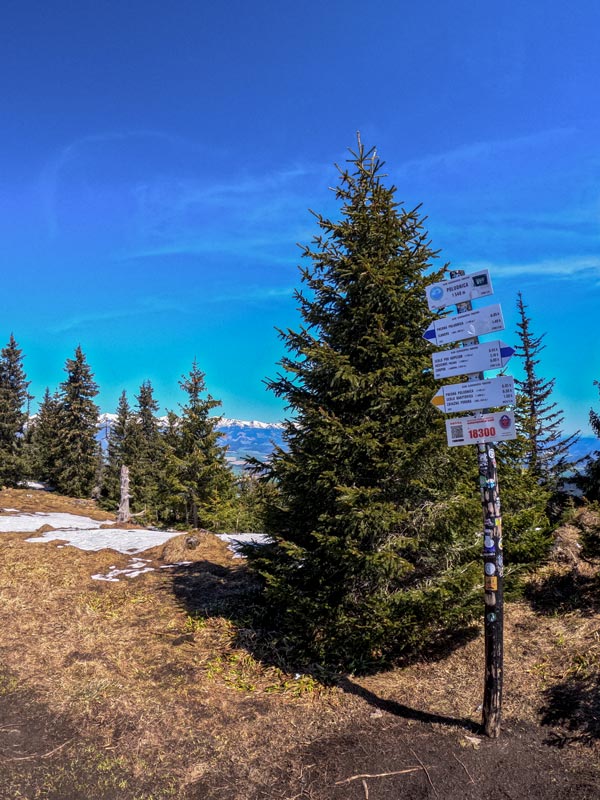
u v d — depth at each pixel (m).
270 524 7.81
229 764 4.82
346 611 6.78
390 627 6.20
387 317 7.30
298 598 6.79
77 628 8.27
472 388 5.14
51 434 48.53
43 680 6.49
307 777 4.57
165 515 33.31
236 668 7.02
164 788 4.46
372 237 7.43
